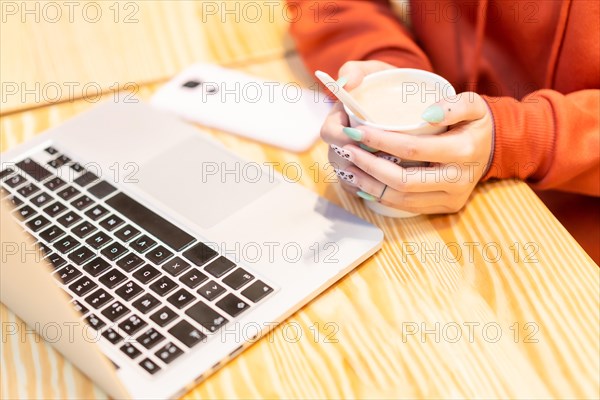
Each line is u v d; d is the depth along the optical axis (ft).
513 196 2.09
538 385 1.58
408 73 2.04
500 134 2.08
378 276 1.86
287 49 2.80
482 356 1.65
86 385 1.63
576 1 2.43
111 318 1.68
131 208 2.01
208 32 2.92
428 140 1.86
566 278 1.83
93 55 2.81
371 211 2.07
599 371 1.60
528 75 2.87
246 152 2.31
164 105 2.49
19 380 1.65
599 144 2.19
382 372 1.62
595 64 2.47
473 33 2.89
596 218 2.71
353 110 1.89
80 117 2.41
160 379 1.57
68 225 1.96
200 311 1.70
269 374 1.63
